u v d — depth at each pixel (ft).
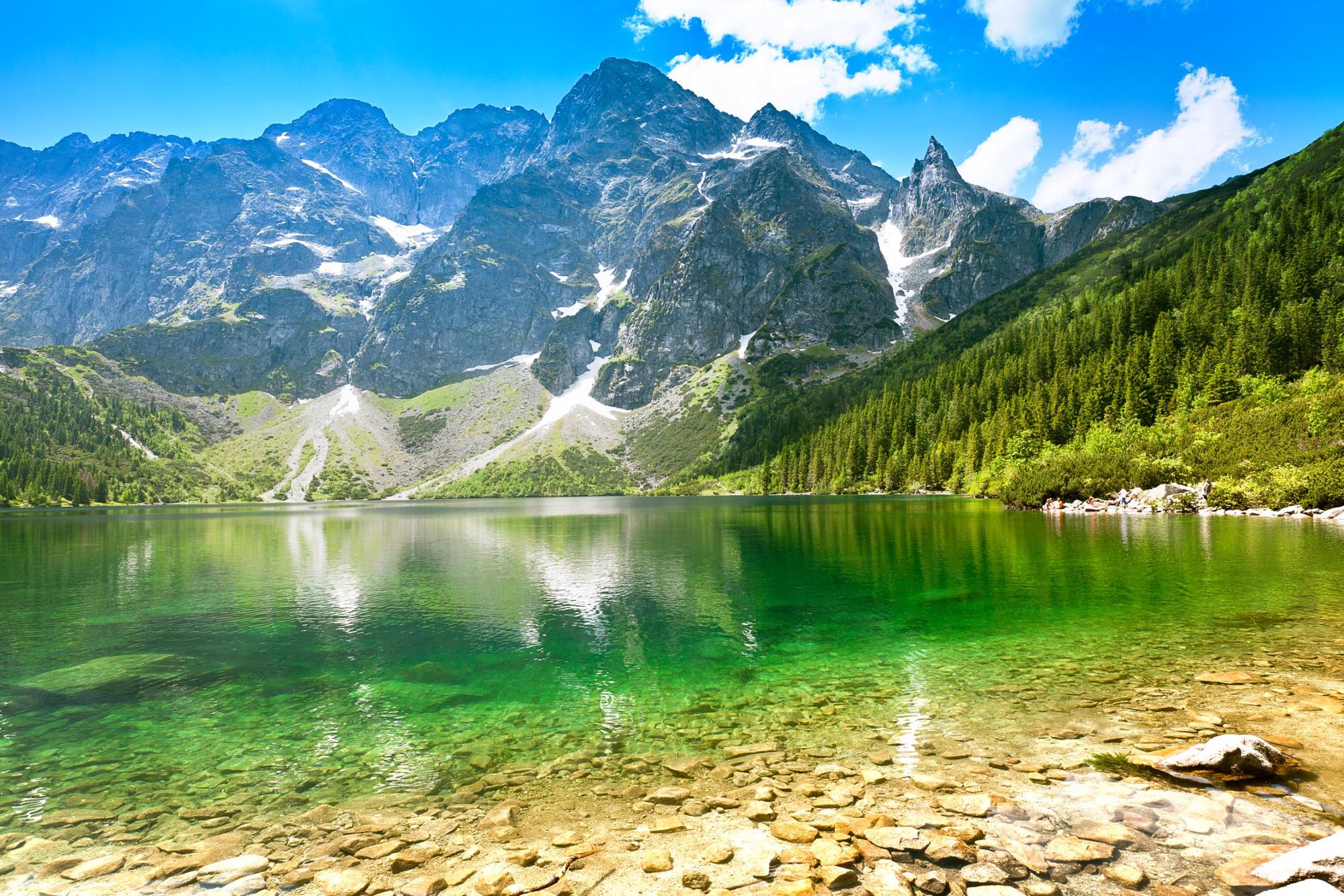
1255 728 40.11
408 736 46.24
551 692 55.88
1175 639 63.57
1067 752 37.93
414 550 185.57
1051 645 63.72
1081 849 26.99
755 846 28.68
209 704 54.65
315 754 43.14
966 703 48.26
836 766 37.76
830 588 102.73
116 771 40.83
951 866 26.11
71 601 106.11
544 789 36.45
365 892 25.98
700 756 40.60
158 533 265.54
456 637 77.51
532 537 223.51
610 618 86.48
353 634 80.38
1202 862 25.58
